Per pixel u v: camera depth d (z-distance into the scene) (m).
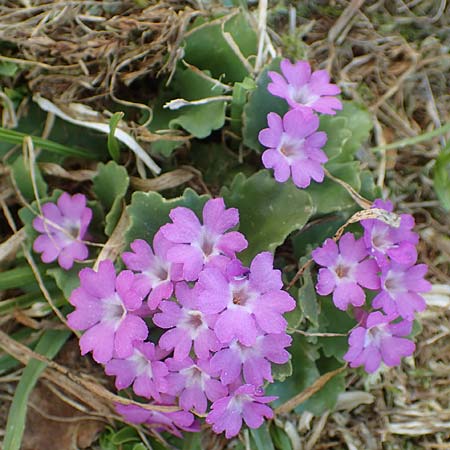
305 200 0.21
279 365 0.21
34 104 0.24
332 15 0.27
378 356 0.21
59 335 0.23
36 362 0.22
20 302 0.23
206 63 0.24
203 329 0.19
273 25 0.26
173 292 0.21
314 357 0.22
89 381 0.22
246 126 0.23
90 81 0.23
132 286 0.19
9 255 0.23
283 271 0.23
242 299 0.19
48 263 0.23
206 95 0.23
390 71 0.27
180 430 0.23
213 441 0.24
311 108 0.21
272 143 0.21
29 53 0.23
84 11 0.24
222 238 0.19
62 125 0.24
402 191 0.26
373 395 0.25
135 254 0.20
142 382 0.20
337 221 0.23
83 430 0.24
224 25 0.24
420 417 0.25
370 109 0.26
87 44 0.23
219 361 0.19
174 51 0.23
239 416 0.20
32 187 0.23
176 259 0.19
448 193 0.25
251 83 0.22
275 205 0.22
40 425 0.24
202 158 0.24
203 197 0.21
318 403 0.23
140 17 0.23
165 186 0.23
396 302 0.21
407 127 0.26
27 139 0.22
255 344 0.19
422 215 0.26
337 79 0.26
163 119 0.24
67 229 0.23
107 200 0.23
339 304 0.20
